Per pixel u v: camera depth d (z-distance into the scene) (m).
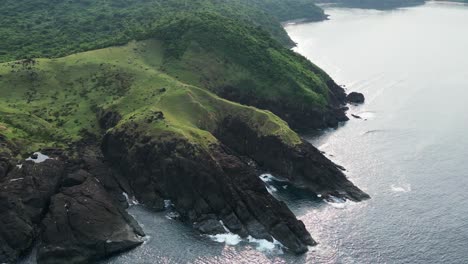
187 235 103.62
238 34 187.00
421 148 146.88
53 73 158.50
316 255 96.94
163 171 116.56
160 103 140.12
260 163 135.50
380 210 112.81
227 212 107.00
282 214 104.75
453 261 94.50
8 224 98.81
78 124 140.00
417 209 112.94
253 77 173.50
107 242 98.31
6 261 95.25
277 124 137.75
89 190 109.94
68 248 96.25
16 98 147.38
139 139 123.56
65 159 121.25
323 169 125.00
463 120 169.88
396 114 177.25
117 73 159.62
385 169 133.75
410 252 97.38
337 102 184.38
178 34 184.38
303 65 195.00
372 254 97.00
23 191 105.44
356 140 154.12
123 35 193.88
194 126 134.50
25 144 123.69
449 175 129.50
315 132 161.88
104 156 128.38
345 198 118.19
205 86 164.38
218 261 95.06
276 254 97.31
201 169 112.25
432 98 194.38
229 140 142.50
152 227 106.31
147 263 94.75
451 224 106.56
